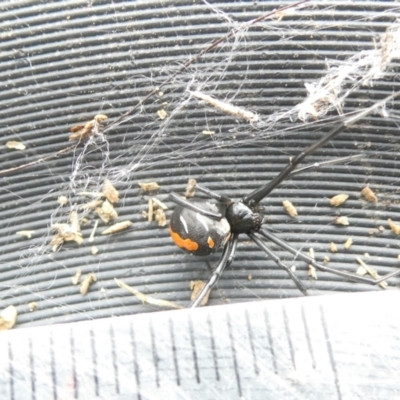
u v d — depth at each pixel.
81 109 0.07
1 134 0.07
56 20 0.07
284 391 0.05
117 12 0.07
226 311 0.05
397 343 0.05
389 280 0.06
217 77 0.07
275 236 0.06
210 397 0.05
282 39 0.07
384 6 0.07
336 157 0.07
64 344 0.05
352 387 0.05
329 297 0.05
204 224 0.06
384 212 0.07
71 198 0.07
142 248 0.07
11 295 0.06
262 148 0.07
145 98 0.06
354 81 0.07
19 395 0.05
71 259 0.07
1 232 0.07
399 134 0.07
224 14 0.07
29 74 0.07
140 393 0.05
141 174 0.07
